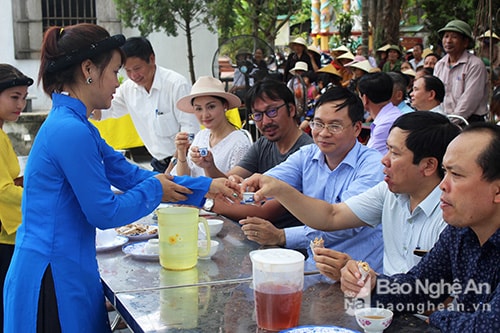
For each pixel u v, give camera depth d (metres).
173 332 1.56
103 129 6.57
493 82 6.03
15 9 8.45
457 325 1.53
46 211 1.85
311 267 2.13
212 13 8.27
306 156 2.81
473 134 1.53
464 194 1.53
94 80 1.92
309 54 8.58
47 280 1.84
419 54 10.76
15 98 3.06
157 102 4.33
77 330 1.88
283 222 2.98
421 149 1.97
